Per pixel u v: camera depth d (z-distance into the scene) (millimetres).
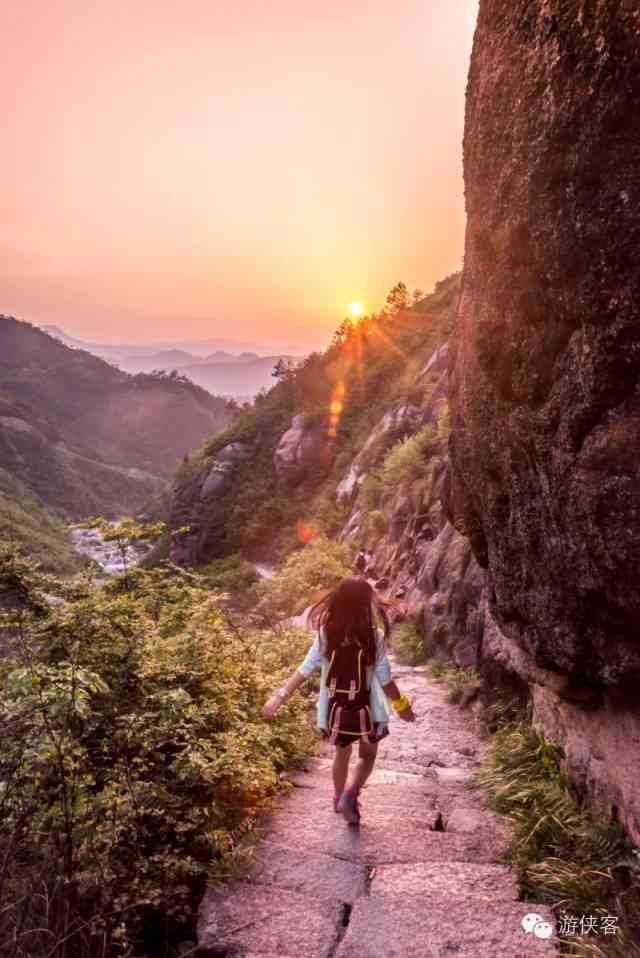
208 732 4410
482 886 3154
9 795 3047
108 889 3021
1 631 3721
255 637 7863
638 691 2859
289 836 3746
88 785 3506
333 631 3707
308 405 59812
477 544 4867
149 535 5879
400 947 2711
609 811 3350
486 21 3578
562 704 3988
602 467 2408
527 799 4016
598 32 2154
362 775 3854
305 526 43250
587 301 2420
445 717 6824
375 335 65188
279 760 4840
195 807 3566
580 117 2314
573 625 3102
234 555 46875
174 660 4543
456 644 8445
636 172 2055
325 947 2766
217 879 3279
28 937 2832
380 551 18188
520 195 2895
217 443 62906
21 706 3184
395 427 32500
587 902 2930
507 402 3521
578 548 2730
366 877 3289
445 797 4488
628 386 2295
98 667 3916
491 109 3320
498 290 3375
